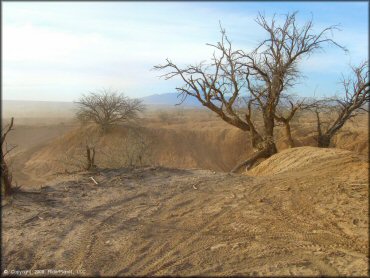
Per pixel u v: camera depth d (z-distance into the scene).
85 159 14.38
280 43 18.80
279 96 20.02
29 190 9.00
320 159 10.77
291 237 6.09
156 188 9.23
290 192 8.23
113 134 34.66
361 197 7.37
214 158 36.28
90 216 7.43
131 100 37.91
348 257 5.34
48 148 35.97
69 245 6.17
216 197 8.38
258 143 20.39
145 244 6.14
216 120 53.66
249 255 5.56
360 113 21.20
